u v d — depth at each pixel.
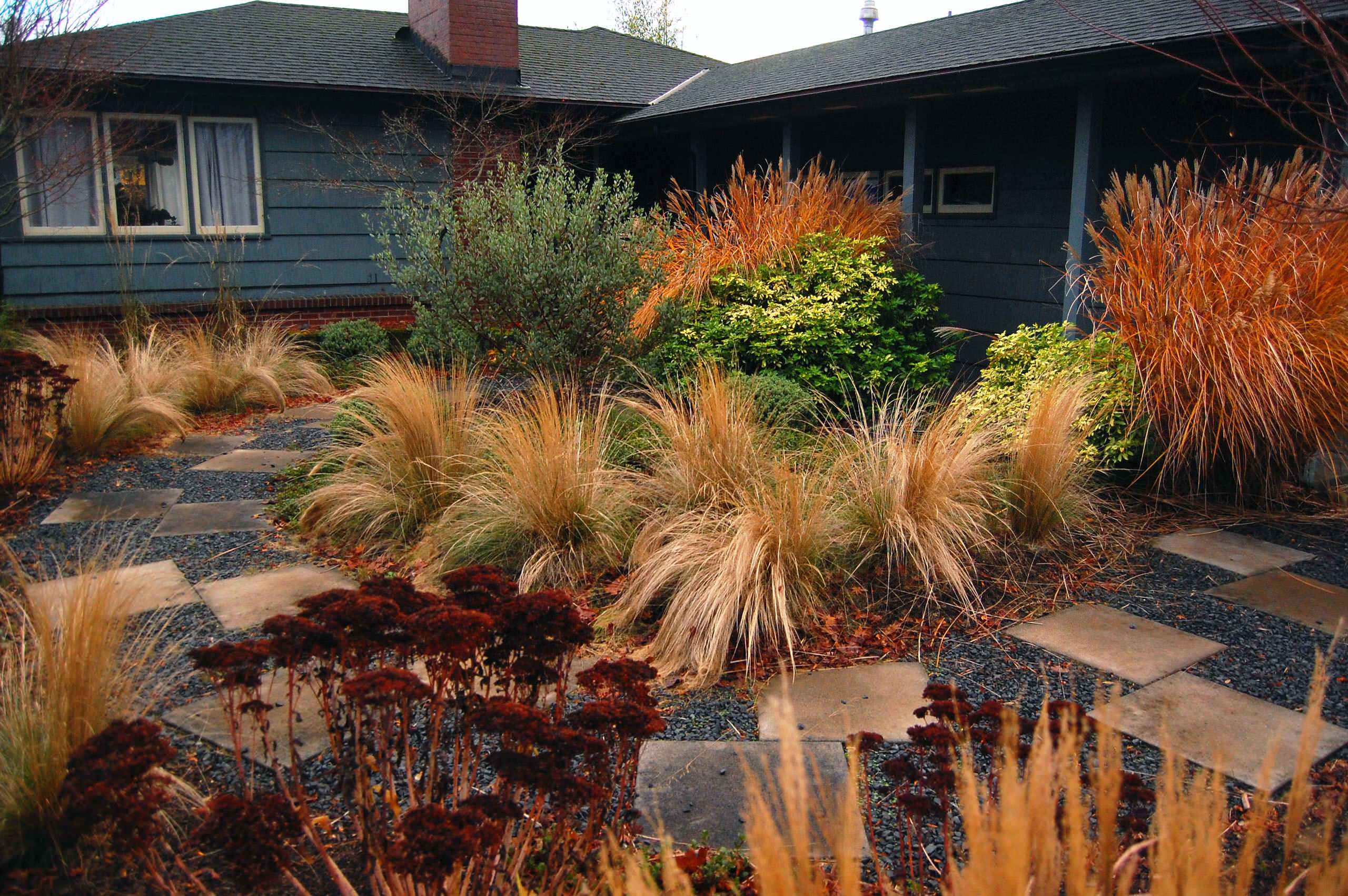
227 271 11.12
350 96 11.57
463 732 2.26
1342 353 5.31
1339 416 5.40
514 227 6.86
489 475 5.23
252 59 11.38
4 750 2.57
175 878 2.44
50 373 6.05
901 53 10.31
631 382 6.92
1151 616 4.32
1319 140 7.08
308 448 7.30
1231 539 5.28
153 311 10.44
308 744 3.12
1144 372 5.73
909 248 8.85
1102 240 6.31
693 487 5.00
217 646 2.11
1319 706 1.53
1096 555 5.00
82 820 1.87
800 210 8.60
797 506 4.34
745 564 4.07
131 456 6.96
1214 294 5.59
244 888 1.87
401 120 11.68
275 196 11.36
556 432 5.04
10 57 8.04
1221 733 3.31
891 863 2.57
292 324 11.45
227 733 3.17
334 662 2.34
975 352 10.45
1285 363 5.28
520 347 6.80
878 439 5.18
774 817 2.79
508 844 2.23
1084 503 5.32
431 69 12.59
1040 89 8.34
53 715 2.58
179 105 10.73
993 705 2.26
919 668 3.85
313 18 13.69
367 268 11.99
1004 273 10.08
